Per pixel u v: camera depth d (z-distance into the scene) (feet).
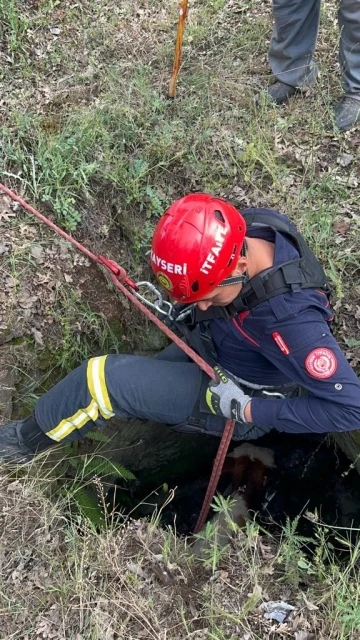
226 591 6.80
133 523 7.49
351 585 6.81
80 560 6.90
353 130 10.63
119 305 9.85
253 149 10.18
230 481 10.65
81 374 7.47
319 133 10.64
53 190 9.72
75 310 9.38
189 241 5.85
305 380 6.19
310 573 7.02
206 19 12.23
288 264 6.13
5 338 8.77
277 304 6.04
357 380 6.19
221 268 5.93
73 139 9.87
